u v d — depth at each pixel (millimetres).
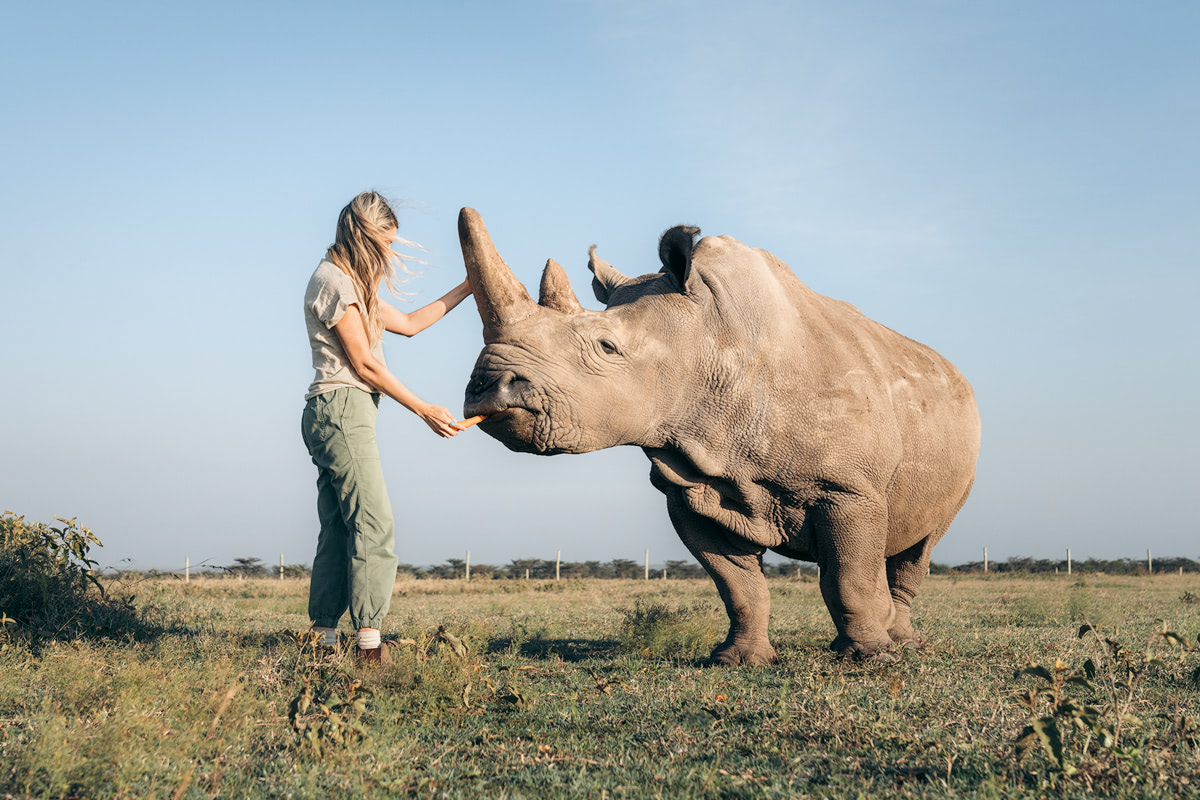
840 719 3715
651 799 2742
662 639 6426
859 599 6027
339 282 4801
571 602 13469
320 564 5078
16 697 4035
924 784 2889
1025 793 2770
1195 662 5379
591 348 5387
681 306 5797
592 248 6711
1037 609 9781
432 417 4914
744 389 5793
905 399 6477
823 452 5844
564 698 4316
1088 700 4070
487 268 5258
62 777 2727
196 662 4832
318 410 4793
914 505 6672
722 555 6262
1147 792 2695
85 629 6137
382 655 4715
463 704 4023
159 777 2891
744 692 4520
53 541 6891
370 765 2998
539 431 5246
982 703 4043
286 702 3840
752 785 2887
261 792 2785
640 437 5715
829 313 6410
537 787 2893
